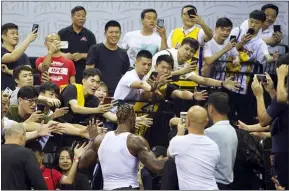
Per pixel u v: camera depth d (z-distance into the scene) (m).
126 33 21.50
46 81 19.36
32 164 15.59
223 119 15.73
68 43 21.41
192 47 19.48
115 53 20.33
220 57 20.17
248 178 16.28
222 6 22.92
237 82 19.31
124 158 15.35
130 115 15.59
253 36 20.59
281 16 22.83
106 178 15.47
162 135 18.14
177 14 22.92
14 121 16.91
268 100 19.83
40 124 16.84
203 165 15.12
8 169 15.53
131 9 23.02
